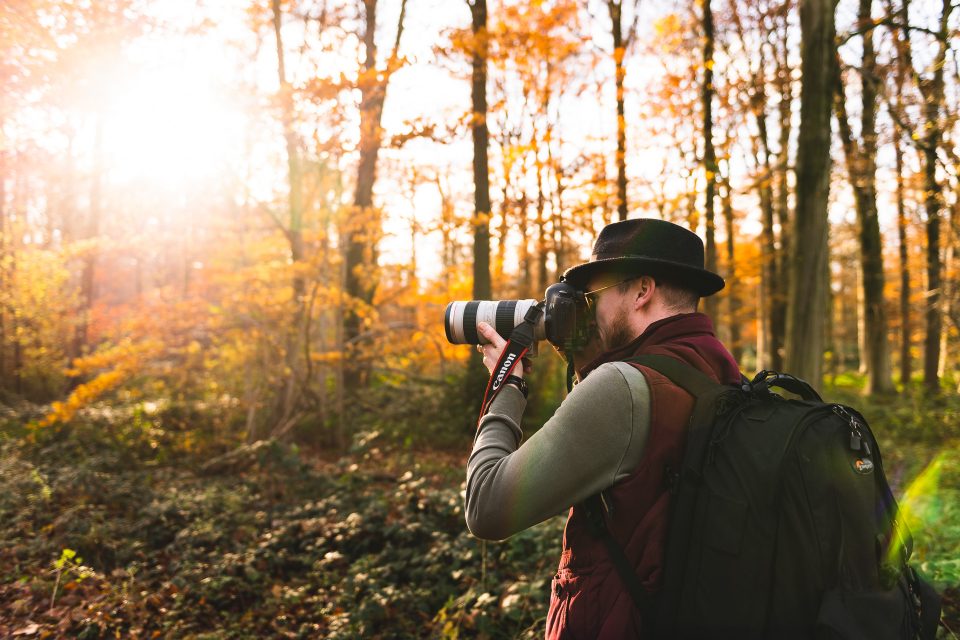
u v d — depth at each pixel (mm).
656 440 936
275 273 9141
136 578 4012
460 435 9023
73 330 13867
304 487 5848
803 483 859
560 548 3508
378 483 6059
